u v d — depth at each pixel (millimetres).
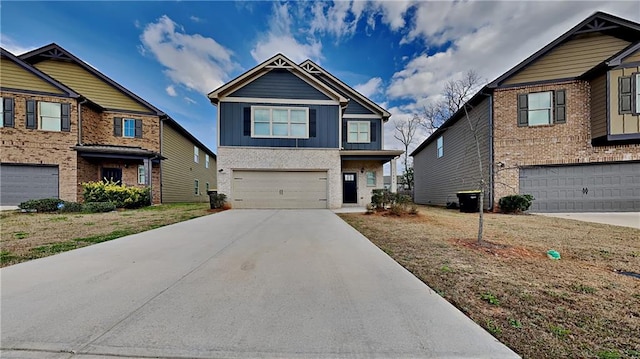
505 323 2389
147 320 2414
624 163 10398
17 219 8945
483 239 5785
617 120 9789
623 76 9766
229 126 12547
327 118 13070
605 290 3096
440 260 4258
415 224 7918
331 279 3434
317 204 12852
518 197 10570
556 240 5684
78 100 13297
